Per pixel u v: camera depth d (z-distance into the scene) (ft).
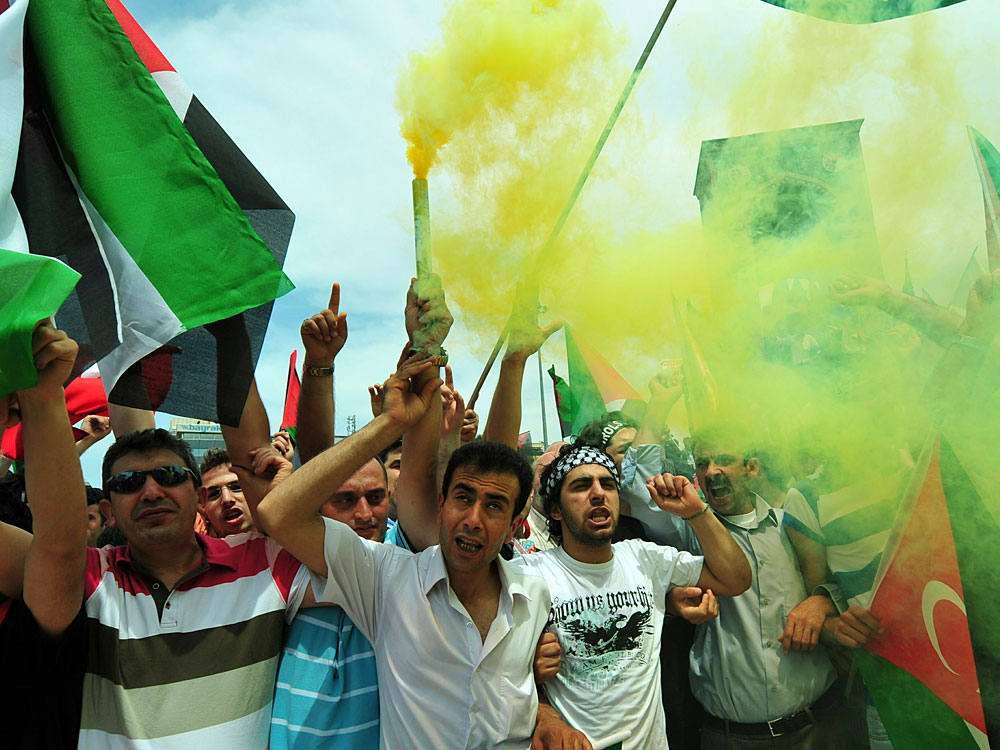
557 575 8.47
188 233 8.09
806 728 8.73
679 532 9.96
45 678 6.75
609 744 7.78
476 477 7.34
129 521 7.28
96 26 8.20
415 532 8.52
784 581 8.95
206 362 8.70
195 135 9.16
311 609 7.77
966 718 7.79
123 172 8.09
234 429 8.82
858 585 8.55
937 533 7.95
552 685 8.11
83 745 6.80
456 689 7.13
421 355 7.70
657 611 8.58
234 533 11.44
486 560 7.27
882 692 8.30
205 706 6.99
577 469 8.63
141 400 8.54
